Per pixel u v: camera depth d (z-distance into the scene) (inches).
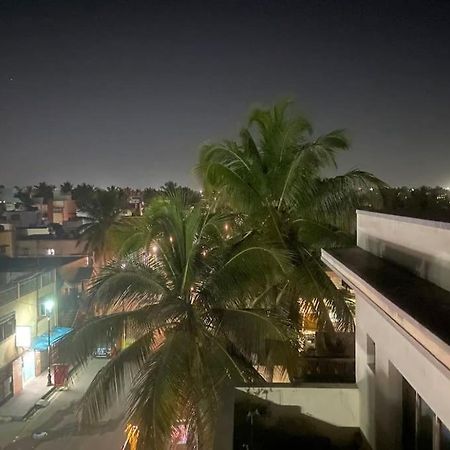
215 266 466.6
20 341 1187.3
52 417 1045.8
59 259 1707.7
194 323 452.8
